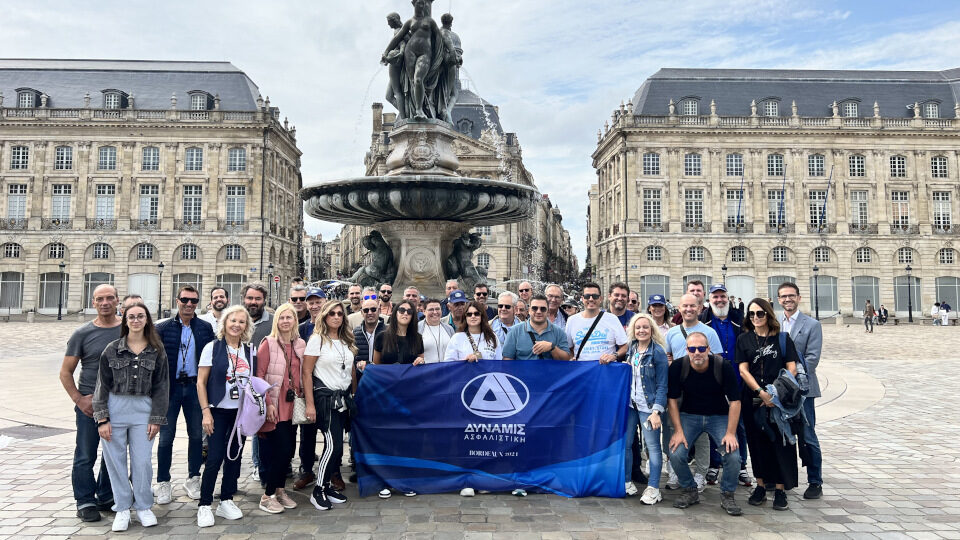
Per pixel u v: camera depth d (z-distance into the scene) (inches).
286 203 2274.9
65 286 1935.3
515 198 402.6
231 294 1964.8
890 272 1993.1
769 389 195.0
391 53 451.5
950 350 829.8
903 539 171.0
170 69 2138.3
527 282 273.0
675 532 176.4
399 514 191.9
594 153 2428.6
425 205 382.0
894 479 231.0
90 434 185.0
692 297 209.2
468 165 2106.3
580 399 214.8
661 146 2006.6
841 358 709.3
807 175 2014.0
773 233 1993.1
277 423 193.0
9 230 1921.8
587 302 225.5
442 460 214.8
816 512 194.2
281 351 193.9
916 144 2010.3
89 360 185.2
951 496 210.7
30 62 2149.4
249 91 2106.3
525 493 210.2
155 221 1963.6
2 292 1941.4
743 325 215.8
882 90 2143.2
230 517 185.9
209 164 1972.2
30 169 1947.6
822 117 2018.9
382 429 215.0
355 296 277.6
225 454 187.5
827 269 1996.8
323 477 196.4
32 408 350.6
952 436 304.3
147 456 182.1
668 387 201.6
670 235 1989.4
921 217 2003.0
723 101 2106.3
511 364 218.2
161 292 1929.1
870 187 2012.8
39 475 228.5
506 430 215.5
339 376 201.3
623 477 207.0
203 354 186.4
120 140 1958.7
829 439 297.7
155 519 181.5
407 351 223.1
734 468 192.5
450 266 453.4
